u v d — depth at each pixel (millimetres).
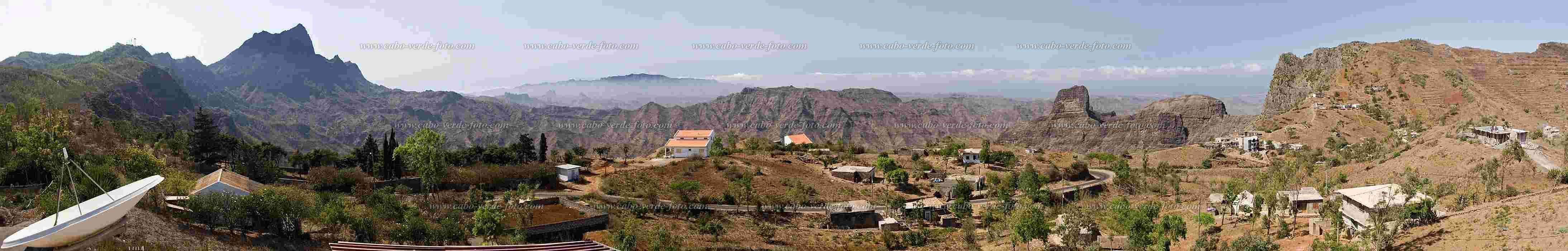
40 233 44062
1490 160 119938
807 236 104188
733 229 106000
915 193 147250
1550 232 59875
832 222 113812
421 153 119875
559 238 94688
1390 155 161875
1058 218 108812
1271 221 91188
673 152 194250
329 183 120188
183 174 104250
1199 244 78312
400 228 81312
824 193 139875
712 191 135000
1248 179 160375
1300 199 100250
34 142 94062
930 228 113125
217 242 67438
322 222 81125
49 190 74938
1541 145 143000
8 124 99375
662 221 109688
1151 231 87750
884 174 159875
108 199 49656
